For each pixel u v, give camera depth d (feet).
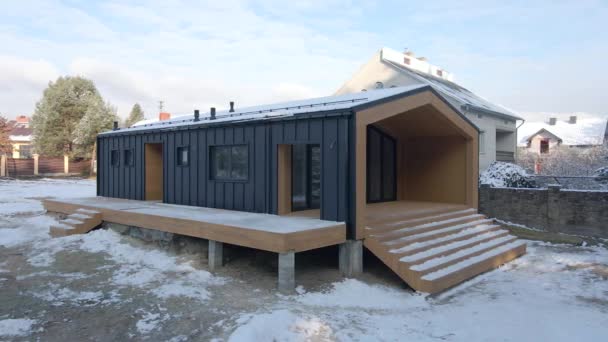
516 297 25.59
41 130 123.34
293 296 23.73
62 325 18.89
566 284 28.30
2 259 29.86
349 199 28.02
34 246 33.32
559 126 140.46
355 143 27.66
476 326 20.84
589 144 114.42
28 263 28.89
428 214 35.42
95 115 116.88
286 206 32.35
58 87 122.83
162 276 26.27
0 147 109.29
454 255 30.09
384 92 35.22
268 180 32.63
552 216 44.60
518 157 87.97
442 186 43.70
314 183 36.70
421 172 45.27
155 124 49.26
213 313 20.39
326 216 29.04
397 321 21.22
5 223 42.47
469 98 75.72
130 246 32.63
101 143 51.21
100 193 51.52
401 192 46.16
